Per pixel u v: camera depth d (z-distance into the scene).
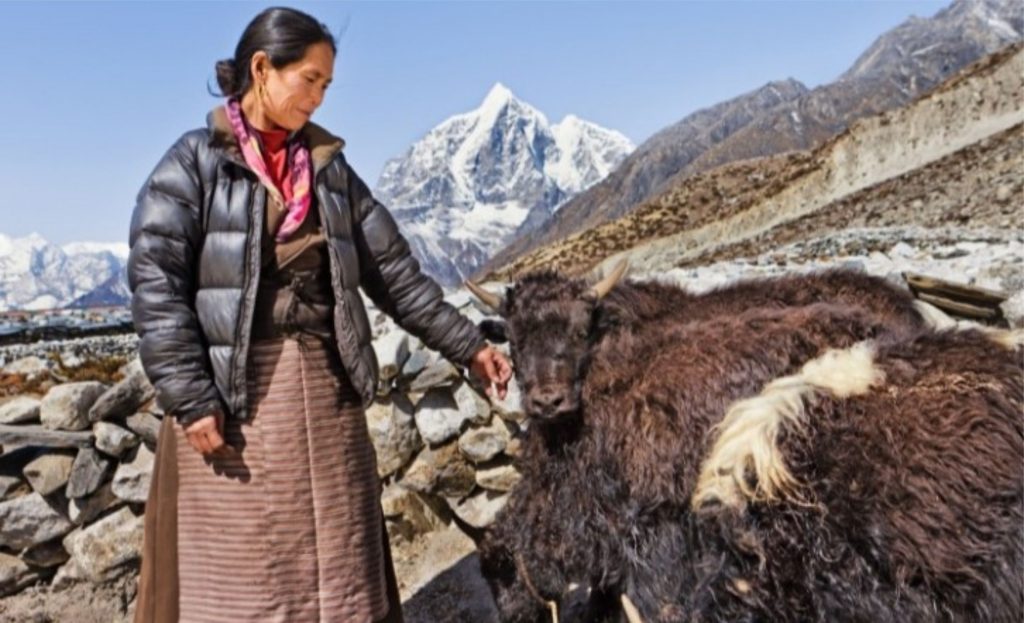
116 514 4.72
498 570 4.39
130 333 14.19
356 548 3.10
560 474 4.07
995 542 3.00
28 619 4.51
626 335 4.14
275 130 3.01
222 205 2.89
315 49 2.90
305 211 2.98
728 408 3.68
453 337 3.47
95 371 5.93
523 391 4.14
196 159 2.89
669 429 3.72
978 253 7.68
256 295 2.92
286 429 2.99
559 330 4.04
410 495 5.12
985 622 3.00
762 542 3.21
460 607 4.72
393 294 3.40
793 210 48.72
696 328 4.09
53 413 4.69
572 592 4.19
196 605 3.01
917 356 3.42
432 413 5.10
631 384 3.91
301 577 3.00
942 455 3.07
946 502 3.02
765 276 5.58
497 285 5.50
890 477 3.08
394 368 5.00
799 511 3.16
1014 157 33.31
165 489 3.09
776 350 3.87
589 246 53.62
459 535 5.15
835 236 17.16
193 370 2.84
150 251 2.84
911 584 3.03
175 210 2.85
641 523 3.72
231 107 2.93
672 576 3.61
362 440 3.19
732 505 3.25
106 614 4.61
